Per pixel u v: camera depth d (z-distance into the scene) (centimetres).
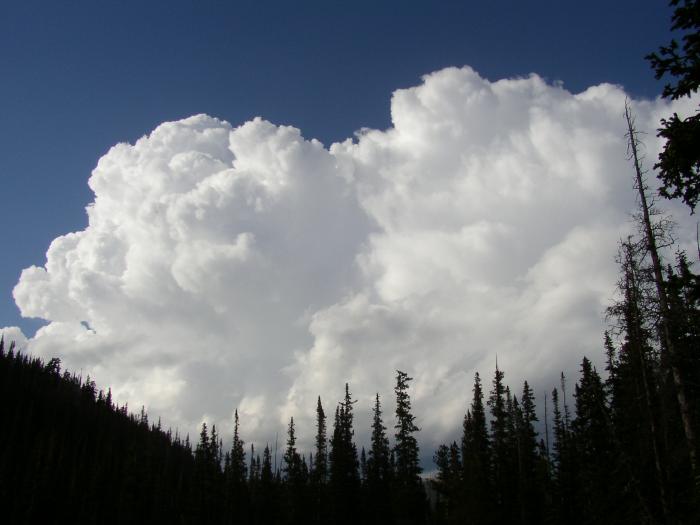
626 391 3027
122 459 11688
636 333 2467
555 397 7200
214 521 9300
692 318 2094
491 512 6159
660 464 2452
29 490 9138
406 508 7044
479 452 6788
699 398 2197
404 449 7175
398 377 7350
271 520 9138
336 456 7719
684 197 1500
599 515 3756
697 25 1334
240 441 10206
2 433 11362
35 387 14388
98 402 15825
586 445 4328
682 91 1376
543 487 6216
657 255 2327
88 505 9525
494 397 7075
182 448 15862
